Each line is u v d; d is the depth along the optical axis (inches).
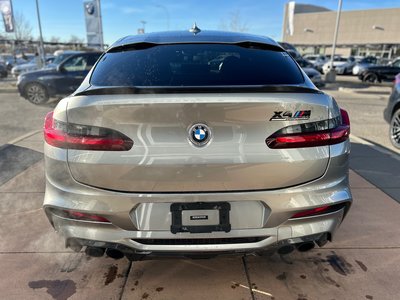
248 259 98.0
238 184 68.9
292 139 68.3
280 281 89.4
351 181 152.5
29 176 155.3
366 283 88.5
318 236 76.3
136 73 86.7
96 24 865.5
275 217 71.5
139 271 92.8
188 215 70.6
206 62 91.0
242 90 69.1
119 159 67.4
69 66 379.9
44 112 347.3
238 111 66.1
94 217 71.9
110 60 93.2
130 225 71.3
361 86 642.8
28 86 384.8
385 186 147.2
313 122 69.4
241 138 67.2
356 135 255.1
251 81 85.5
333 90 580.7
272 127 67.6
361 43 1819.6
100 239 72.9
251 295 84.6
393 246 104.1
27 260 97.1
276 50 100.5
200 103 65.1
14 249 101.9
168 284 88.1
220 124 66.3
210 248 72.3
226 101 65.3
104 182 69.1
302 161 69.5
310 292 85.5
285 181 70.0
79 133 68.2
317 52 2018.9
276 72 89.4
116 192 69.4
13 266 94.4
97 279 89.7
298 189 70.8
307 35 2020.2
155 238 71.7
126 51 96.8
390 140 228.2
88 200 70.4
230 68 89.4
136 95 67.2
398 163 176.2
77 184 70.4
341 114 79.1
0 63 884.6
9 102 419.5
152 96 66.6
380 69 696.4
